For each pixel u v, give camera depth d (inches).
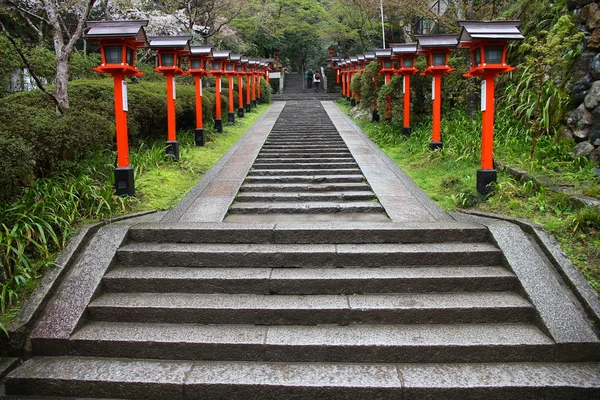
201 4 630.5
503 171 248.4
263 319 146.9
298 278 157.8
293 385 121.3
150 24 583.8
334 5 1048.8
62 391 124.9
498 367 129.3
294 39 1336.1
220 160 327.3
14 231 156.2
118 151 226.4
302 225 187.2
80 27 275.4
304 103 862.5
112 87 322.7
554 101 277.7
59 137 205.0
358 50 1107.3
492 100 221.0
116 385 123.9
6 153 158.2
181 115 398.0
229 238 182.9
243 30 931.3
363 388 120.6
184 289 159.5
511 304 146.4
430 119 416.5
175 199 235.8
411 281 157.2
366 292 157.6
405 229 181.0
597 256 159.0
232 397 122.4
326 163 309.7
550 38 255.3
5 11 297.0
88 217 195.8
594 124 243.0
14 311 142.3
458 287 157.3
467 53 432.8
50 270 157.6
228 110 570.9
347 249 173.0
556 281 152.6
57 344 135.9
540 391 120.1
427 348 132.2
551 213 192.1
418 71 401.1
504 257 165.6
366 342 134.0
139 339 136.5
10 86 396.8
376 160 321.7
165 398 123.3
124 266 171.0
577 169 235.5
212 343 134.7
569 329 135.2
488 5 439.5
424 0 441.4
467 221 193.0
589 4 272.8
